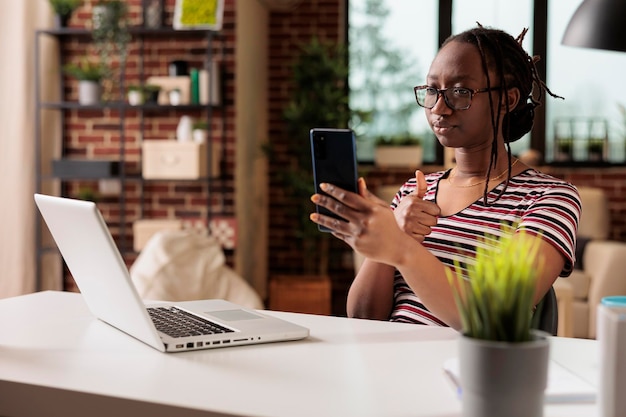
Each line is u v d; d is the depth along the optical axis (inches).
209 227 192.7
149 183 199.6
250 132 217.2
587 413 41.4
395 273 77.2
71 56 199.8
